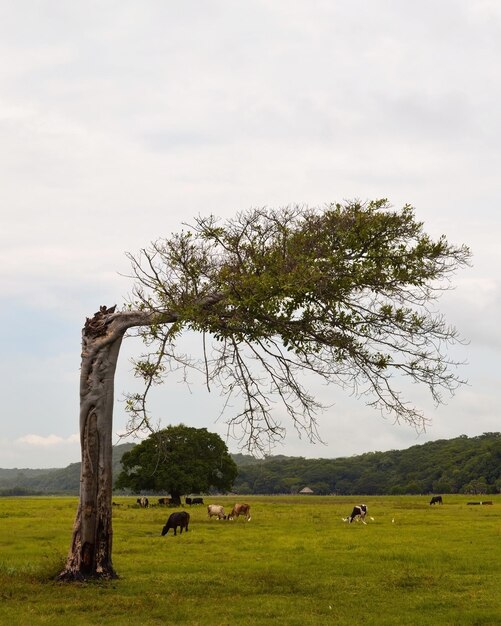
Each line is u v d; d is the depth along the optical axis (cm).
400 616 1457
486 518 4719
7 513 5078
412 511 5750
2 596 1561
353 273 1606
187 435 7344
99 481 1742
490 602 1639
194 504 7444
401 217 1647
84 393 1744
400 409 1603
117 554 2561
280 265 1593
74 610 1446
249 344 1644
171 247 1667
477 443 16838
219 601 1605
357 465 17112
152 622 1350
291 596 1697
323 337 1620
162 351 1638
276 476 16438
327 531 3644
